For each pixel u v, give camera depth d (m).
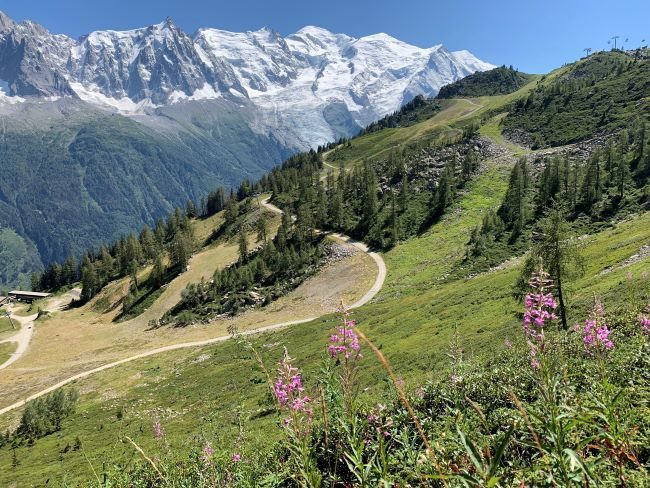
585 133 155.12
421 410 10.40
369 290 103.12
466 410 8.55
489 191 136.38
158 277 160.88
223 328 115.25
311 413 4.50
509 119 195.88
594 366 9.29
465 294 65.12
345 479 6.04
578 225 93.38
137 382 83.88
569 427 3.74
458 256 101.69
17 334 150.88
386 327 63.78
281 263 131.88
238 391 55.78
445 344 41.56
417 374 33.00
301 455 4.25
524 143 170.00
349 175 179.75
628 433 5.06
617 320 17.55
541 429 4.06
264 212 184.25
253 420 25.52
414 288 93.12
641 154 108.31
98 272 191.25
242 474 8.02
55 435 63.38
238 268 146.00
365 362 45.25
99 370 99.75
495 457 3.39
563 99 190.50
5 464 54.78
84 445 51.88
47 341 140.12
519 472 4.86
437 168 160.12
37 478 40.56
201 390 63.97
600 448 4.22
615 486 4.47
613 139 139.75
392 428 6.95
